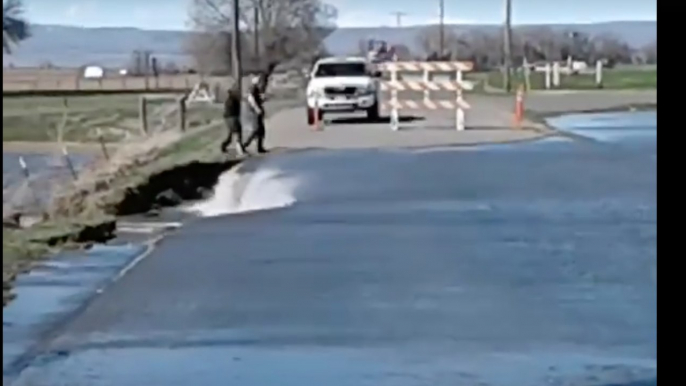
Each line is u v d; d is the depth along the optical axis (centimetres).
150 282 2066
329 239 2544
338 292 1959
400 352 1551
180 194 3478
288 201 3256
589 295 1903
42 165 4169
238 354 1551
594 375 1430
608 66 15088
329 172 4012
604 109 8006
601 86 11788
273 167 4216
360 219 2848
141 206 3178
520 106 6550
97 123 6056
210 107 7794
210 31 11638
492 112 7819
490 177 3788
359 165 4253
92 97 8600
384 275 2108
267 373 1450
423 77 7138
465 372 1448
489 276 2084
